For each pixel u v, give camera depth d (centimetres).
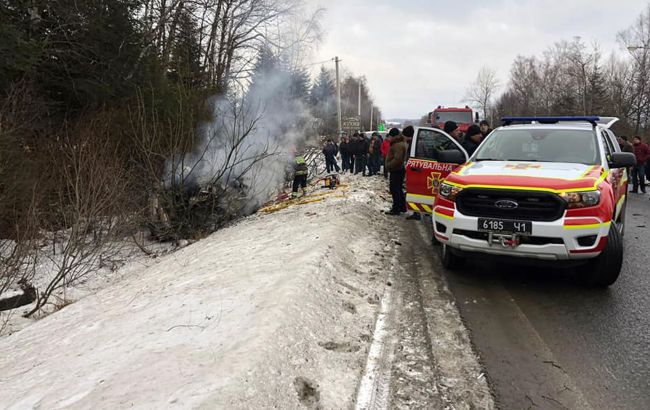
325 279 454
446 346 357
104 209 724
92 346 350
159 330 351
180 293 448
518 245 445
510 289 485
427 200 705
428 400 286
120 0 1323
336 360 318
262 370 272
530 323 400
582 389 298
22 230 674
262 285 424
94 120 963
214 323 346
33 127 922
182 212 909
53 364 329
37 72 1101
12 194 723
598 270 461
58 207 759
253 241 684
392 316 411
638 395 291
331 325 366
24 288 645
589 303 444
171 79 1377
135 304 452
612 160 530
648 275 530
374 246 653
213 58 2023
